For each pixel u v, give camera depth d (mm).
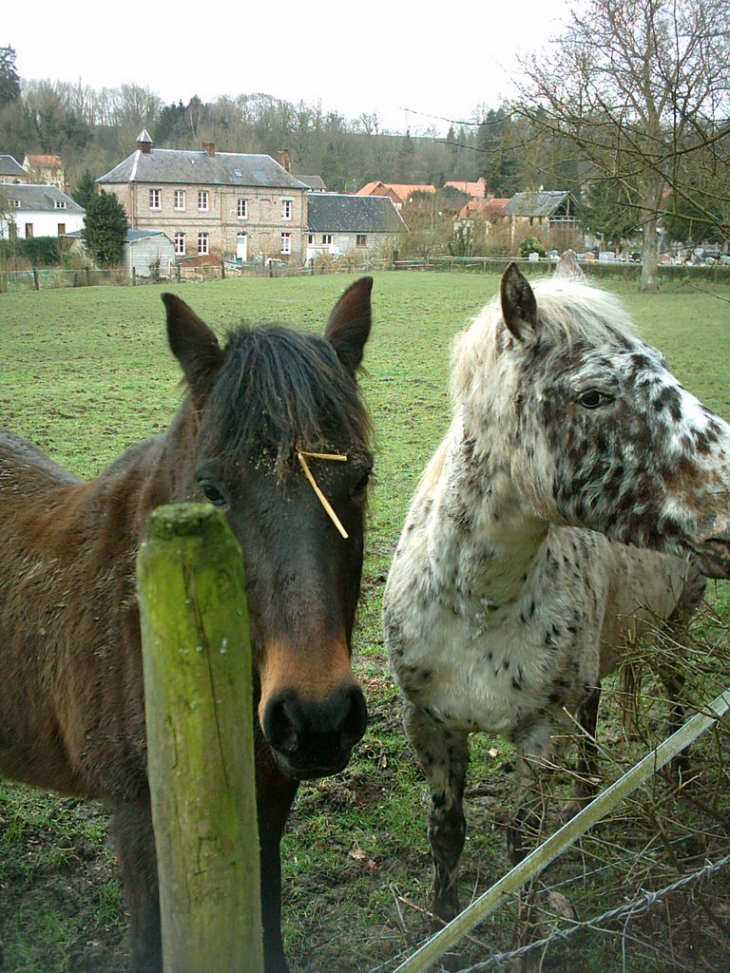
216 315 23828
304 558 2068
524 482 2693
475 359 2859
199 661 1293
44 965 3211
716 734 2963
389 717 4785
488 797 4195
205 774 1335
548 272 32312
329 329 2596
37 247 47500
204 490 2182
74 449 9906
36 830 3893
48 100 85688
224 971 1421
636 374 2482
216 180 62625
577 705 3191
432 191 67250
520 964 2941
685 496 2400
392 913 3445
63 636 2637
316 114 81750
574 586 3158
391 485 8656
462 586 2984
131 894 2467
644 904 2590
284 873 3635
